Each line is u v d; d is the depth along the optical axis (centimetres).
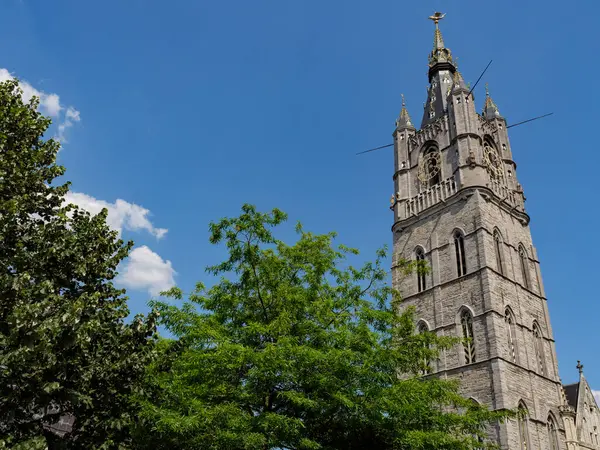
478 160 5834
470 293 5050
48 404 1848
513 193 6184
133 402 2052
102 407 2019
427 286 5516
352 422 2214
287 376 2044
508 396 4403
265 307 2466
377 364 2281
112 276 2266
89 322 1809
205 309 2550
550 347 5316
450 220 5641
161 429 1897
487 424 4334
